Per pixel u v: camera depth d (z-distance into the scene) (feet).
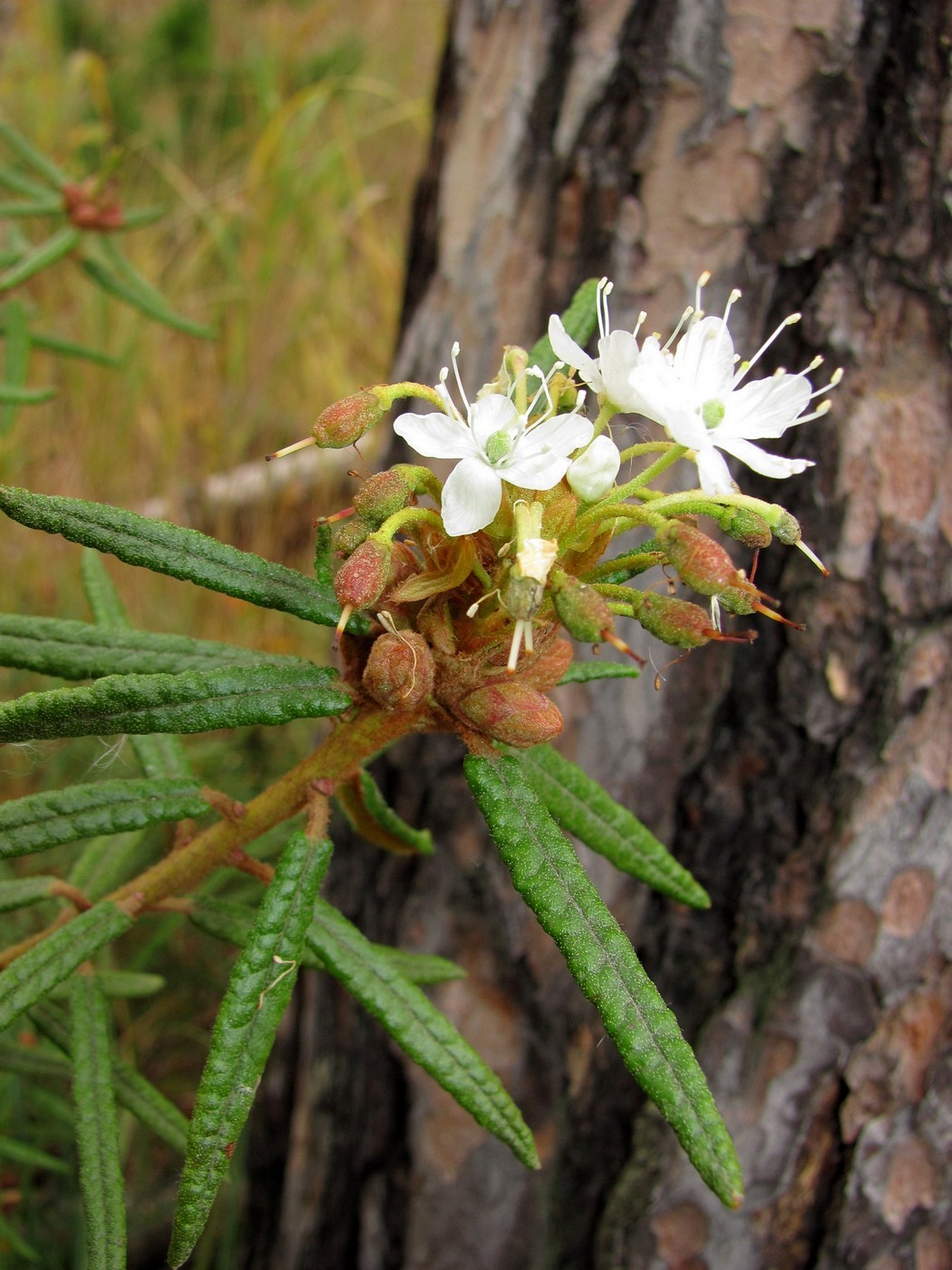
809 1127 0.43
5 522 0.85
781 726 0.45
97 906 0.33
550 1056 0.49
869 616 0.43
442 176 0.52
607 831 0.35
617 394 0.26
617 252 0.46
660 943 0.47
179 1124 0.37
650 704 0.46
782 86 0.43
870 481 0.43
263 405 0.95
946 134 0.41
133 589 0.83
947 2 0.40
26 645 0.33
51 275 0.97
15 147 0.66
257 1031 0.27
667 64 0.44
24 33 1.23
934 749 0.42
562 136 0.47
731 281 0.45
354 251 1.09
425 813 0.51
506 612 0.27
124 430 0.90
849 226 0.43
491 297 0.49
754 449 0.27
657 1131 0.46
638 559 0.28
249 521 0.90
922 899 0.42
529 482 0.25
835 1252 0.42
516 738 0.27
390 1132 0.51
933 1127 0.41
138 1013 0.64
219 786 0.71
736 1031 0.45
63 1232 0.56
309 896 0.28
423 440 0.26
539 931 0.48
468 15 0.51
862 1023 0.43
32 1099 0.57
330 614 0.29
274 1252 0.57
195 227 1.06
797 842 0.44
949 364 0.42
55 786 0.69
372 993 0.31
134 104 1.23
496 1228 0.50
